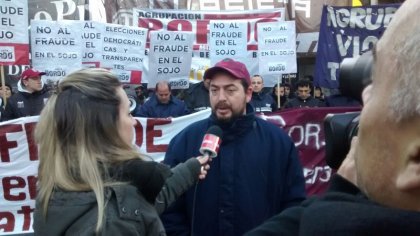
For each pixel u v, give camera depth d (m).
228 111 2.64
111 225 1.57
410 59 0.61
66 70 7.75
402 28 0.64
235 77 2.63
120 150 1.71
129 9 13.02
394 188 0.64
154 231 1.65
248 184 2.60
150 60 8.34
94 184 1.62
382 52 0.67
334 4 13.84
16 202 4.88
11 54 6.88
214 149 2.51
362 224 0.66
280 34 8.69
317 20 13.89
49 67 7.72
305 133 5.15
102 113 1.71
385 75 0.65
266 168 2.63
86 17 12.91
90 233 1.56
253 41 9.66
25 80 7.77
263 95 9.08
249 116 2.68
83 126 1.69
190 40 8.41
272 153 2.67
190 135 2.76
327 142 1.02
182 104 8.29
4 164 4.83
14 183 4.86
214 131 2.57
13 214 4.88
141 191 1.69
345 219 0.69
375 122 0.66
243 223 2.58
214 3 13.53
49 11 12.74
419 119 0.60
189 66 8.48
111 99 1.75
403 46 0.62
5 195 4.86
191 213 2.63
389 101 0.64
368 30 8.34
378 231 0.64
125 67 8.22
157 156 5.17
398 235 0.63
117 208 1.61
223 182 2.61
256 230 1.07
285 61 8.71
